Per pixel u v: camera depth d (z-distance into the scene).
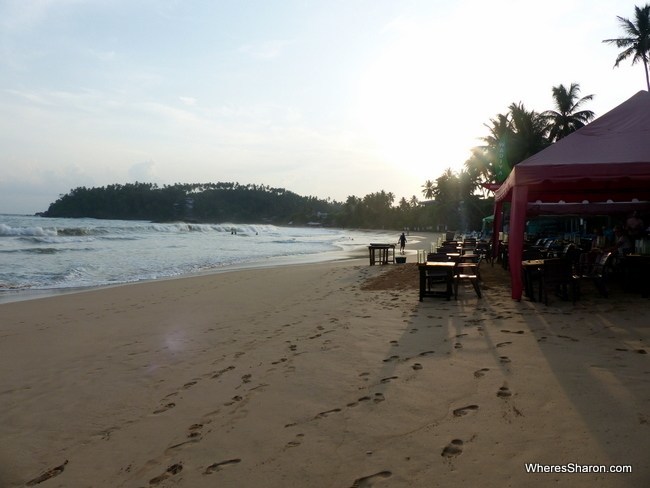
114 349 6.86
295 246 43.84
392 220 158.38
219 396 4.63
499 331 6.28
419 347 5.79
